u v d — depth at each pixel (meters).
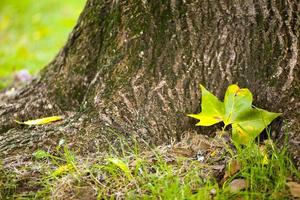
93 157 5.13
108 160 4.86
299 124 5.02
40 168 5.04
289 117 5.12
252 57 5.44
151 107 5.51
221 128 5.46
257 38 5.46
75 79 6.20
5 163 5.14
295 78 5.27
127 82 5.65
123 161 4.96
